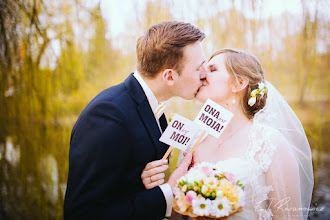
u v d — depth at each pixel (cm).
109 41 322
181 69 139
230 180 125
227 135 161
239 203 119
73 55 319
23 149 320
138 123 135
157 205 125
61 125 323
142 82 144
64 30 314
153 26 145
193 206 115
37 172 321
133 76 148
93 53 321
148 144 135
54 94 320
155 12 304
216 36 286
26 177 322
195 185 121
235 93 159
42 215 320
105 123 123
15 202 322
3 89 313
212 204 116
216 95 156
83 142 123
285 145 143
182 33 138
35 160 320
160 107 149
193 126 142
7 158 321
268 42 284
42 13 306
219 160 156
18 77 313
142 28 309
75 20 315
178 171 140
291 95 301
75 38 317
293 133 165
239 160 145
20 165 322
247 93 159
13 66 311
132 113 134
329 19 277
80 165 120
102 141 120
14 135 321
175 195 126
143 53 142
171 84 141
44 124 321
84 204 115
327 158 309
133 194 128
